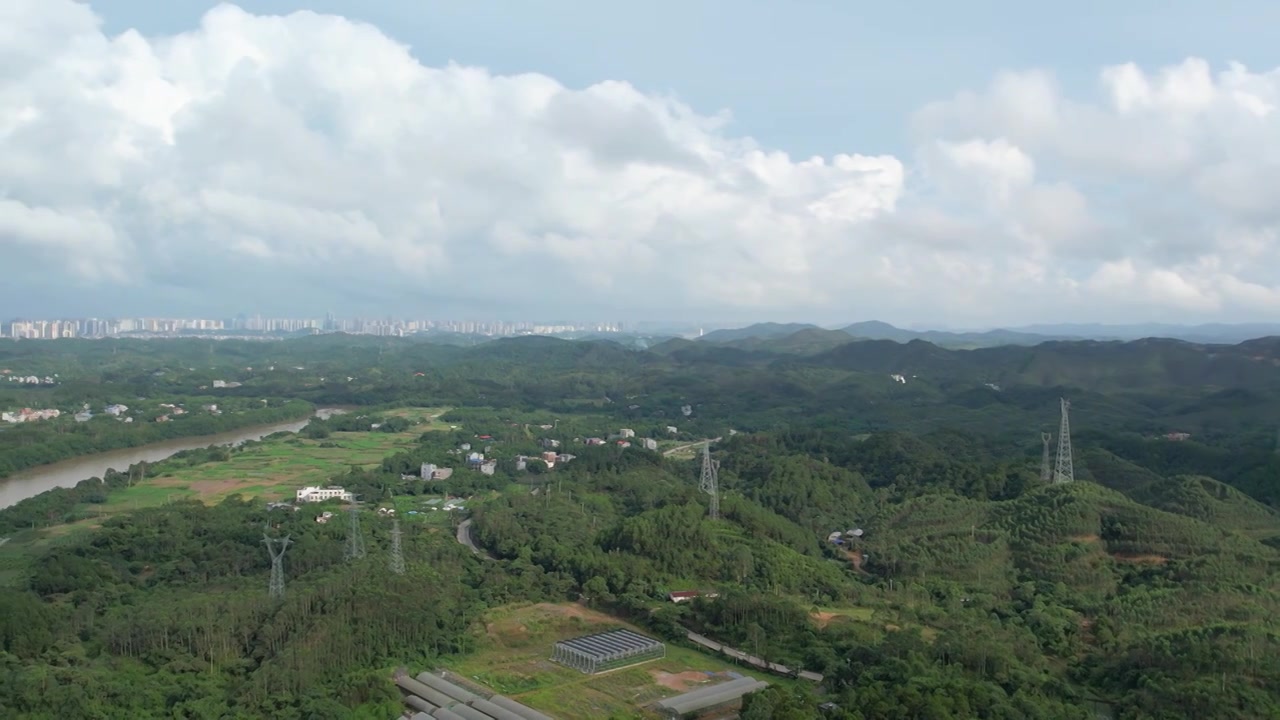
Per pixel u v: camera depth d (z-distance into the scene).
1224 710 127.88
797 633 170.88
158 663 156.00
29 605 168.88
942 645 152.62
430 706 145.50
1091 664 157.62
